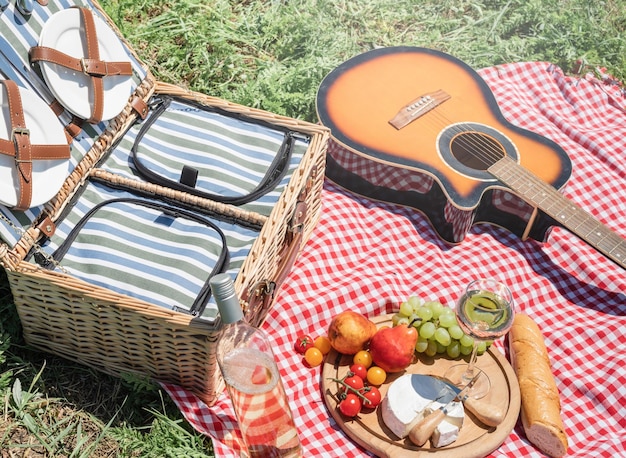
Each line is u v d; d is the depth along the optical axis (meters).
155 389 1.44
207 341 1.33
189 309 1.35
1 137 1.33
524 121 1.96
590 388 1.49
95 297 1.33
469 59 2.19
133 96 1.58
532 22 2.29
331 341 1.44
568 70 2.19
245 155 1.56
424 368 1.46
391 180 1.73
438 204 1.69
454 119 1.77
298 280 1.60
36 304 1.40
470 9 2.34
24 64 1.40
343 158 1.74
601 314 1.63
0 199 1.33
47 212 1.41
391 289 1.59
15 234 1.36
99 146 1.51
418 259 1.69
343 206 1.75
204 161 1.53
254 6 2.21
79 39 1.47
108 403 1.46
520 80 2.07
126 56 1.55
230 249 1.44
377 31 2.22
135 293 1.36
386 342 1.40
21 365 1.47
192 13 2.13
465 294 1.34
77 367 1.48
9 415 1.43
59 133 1.41
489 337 1.31
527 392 1.42
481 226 1.75
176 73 2.00
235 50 2.08
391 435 1.37
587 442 1.43
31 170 1.35
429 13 2.30
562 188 1.67
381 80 1.84
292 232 1.51
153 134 1.56
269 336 1.53
